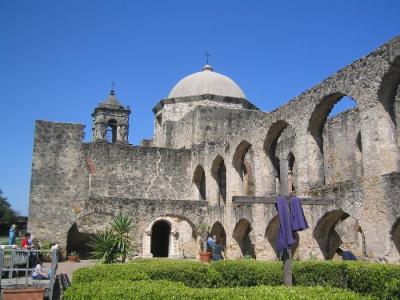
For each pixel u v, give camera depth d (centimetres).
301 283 1248
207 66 3981
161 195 3117
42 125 2784
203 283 1302
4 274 1501
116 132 4297
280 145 2916
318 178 1817
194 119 3300
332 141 2653
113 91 4506
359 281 1080
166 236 3359
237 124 3331
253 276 1298
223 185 2903
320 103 1784
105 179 3027
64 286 1516
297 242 1903
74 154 2791
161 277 1253
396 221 1369
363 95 1555
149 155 3152
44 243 2608
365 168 1515
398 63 1434
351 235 2152
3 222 5434
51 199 2689
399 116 2072
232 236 2430
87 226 2734
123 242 2280
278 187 2848
